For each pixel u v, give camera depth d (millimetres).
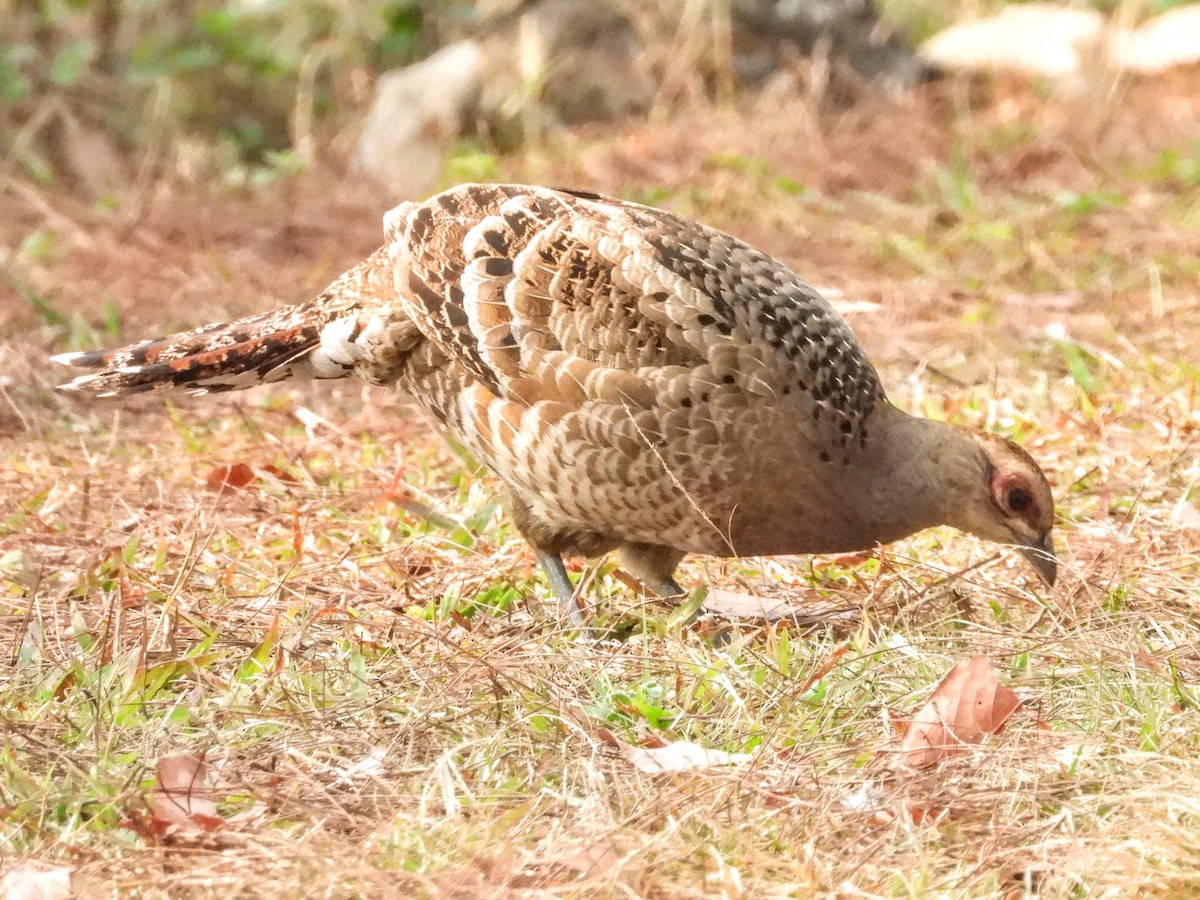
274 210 18672
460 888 6164
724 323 8766
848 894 6223
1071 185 18500
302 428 12523
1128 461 11250
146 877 6410
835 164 19297
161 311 15219
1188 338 13812
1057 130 20281
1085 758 7199
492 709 7750
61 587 9430
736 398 8742
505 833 6590
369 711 7781
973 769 7176
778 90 21688
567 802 6887
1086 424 11688
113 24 23000
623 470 8898
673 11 21969
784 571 10078
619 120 21406
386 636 8625
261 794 6949
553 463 9070
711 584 9891
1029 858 6531
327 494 10938
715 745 7656
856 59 22297
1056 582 9359
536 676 8078
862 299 15203
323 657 8336
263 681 8062
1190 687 7969
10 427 12594
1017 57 22500
